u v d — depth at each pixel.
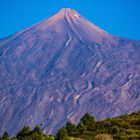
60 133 137.38
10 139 148.00
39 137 140.38
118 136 138.12
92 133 145.00
